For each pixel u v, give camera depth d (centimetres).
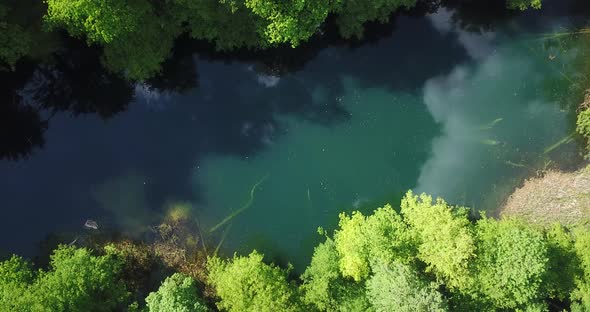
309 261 3997
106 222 4047
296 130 4250
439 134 4244
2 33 3600
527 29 4425
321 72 4334
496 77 4350
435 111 4291
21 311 3173
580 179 4044
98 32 3541
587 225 3828
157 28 3875
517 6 4312
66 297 3297
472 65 4375
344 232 3603
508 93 4319
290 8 3656
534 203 4025
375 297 3378
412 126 4259
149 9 3675
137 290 3841
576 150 4153
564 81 4328
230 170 4178
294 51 4300
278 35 3766
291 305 3425
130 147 4203
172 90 4278
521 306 3431
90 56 4122
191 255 3966
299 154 4209
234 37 4025
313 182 4156
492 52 4397
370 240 3422
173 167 4175
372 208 4103
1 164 4122
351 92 4312
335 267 3550
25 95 4219
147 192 4122
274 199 4125
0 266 3469
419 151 4209
